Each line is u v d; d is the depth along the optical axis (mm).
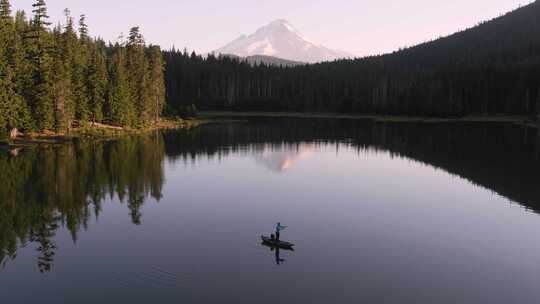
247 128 121062
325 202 41719
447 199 43250
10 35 77000
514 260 28250
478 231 33688
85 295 22766
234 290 23516
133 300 22297
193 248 29297
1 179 46594
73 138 78812
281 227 29906
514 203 41781
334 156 70688
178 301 22250
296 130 117000
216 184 48344
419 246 30438
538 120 132875
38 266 26172
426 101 166000
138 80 105812
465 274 26062
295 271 26016
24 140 71500
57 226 33156
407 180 52000
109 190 43906
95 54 97500
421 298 23094
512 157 69000
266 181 50562
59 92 78125
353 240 31422
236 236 31750
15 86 72125
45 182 45969
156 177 50875
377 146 83688
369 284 24516
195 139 90250
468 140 92375
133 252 28406
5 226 32875
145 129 104125
